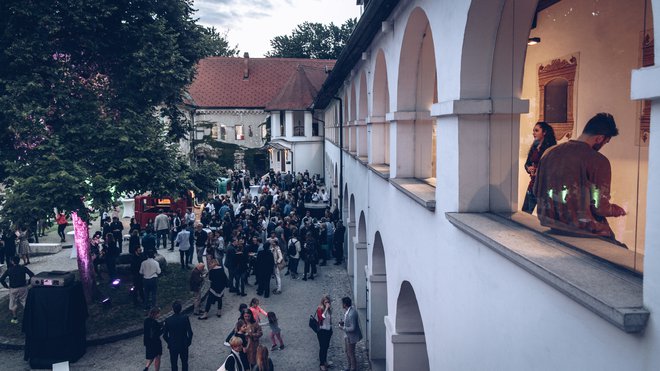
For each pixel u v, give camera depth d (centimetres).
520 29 436
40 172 1126
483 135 455
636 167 356
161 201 2516
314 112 4506
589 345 243
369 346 1125
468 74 446
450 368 482
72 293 1116
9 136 1211
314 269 1725
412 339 800
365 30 940
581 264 279
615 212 337
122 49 1362
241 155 5103
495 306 360
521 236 354
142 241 1730
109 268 1573
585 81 453
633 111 377
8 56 1145
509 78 446
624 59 408
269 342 1223
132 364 1115
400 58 732
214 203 2492
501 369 351
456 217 433
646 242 211
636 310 209
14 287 1295
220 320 1359
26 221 1115
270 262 1530
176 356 1027
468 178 455
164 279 1655
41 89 1167
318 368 1090
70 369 1089
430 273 564
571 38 476
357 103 1434
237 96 5269
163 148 1354
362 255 1431
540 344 291
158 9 1404
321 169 4612
